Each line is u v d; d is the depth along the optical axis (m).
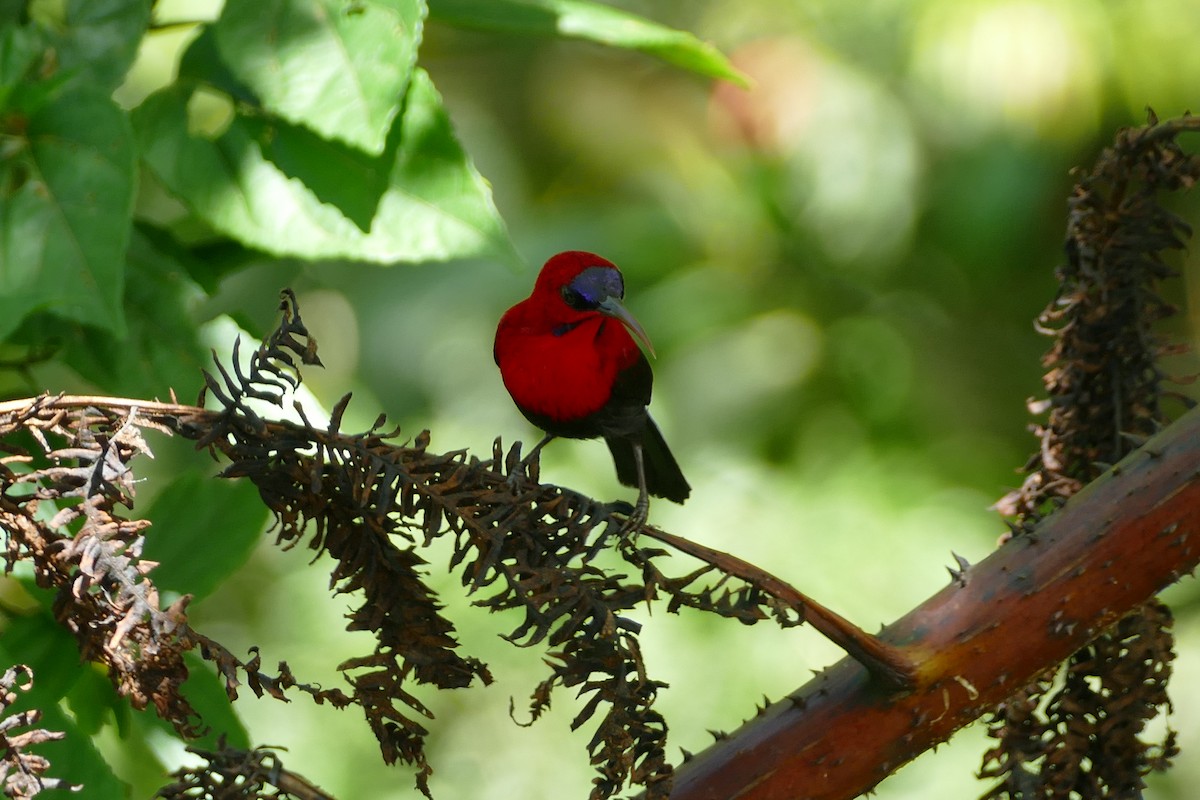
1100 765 3.24
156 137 3.28
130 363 3.29
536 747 3.66
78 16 3.27
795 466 3.94
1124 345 3.25
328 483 3.01
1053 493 3.25
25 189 3.25
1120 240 3.25
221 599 3.68
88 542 2.81
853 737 3.22
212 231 3.32
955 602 3.22
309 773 3.63
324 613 3.66
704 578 3.65
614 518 3.11
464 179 3.28
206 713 3.28
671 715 3.61
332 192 3.28
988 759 3.24
